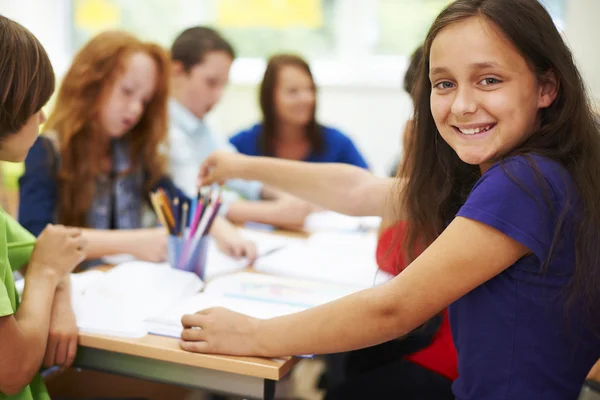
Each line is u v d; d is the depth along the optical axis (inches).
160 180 67.4
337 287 48.3
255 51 147.9
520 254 33.3
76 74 61.6
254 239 63.9
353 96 144.2
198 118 87.4
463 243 33.3
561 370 34.3
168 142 69.3
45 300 39.6
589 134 35.1
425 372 49.2
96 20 150.4
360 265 54.8
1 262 37.9
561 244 33.2
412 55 52.7
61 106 62.1
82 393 55.1
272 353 36.1
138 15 148.5
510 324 34.3
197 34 85.3
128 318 40.8
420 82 40.8
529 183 33.0
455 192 41.4
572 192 33.5
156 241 56.5
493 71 33.6
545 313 33.8
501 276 34.3
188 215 53.6
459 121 34.9
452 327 38.3
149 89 63.3
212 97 86.5
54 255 41.8
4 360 35.8
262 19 146.3
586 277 33.4
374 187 51.3
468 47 33.6
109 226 65.0
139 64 61.6
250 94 146.3
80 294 44.5
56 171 61.5
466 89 34.3
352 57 145.5
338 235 68.5
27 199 60.6
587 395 27.3
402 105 142.2
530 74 34.0
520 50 33.4
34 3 148.9
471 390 36.3
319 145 90.0
